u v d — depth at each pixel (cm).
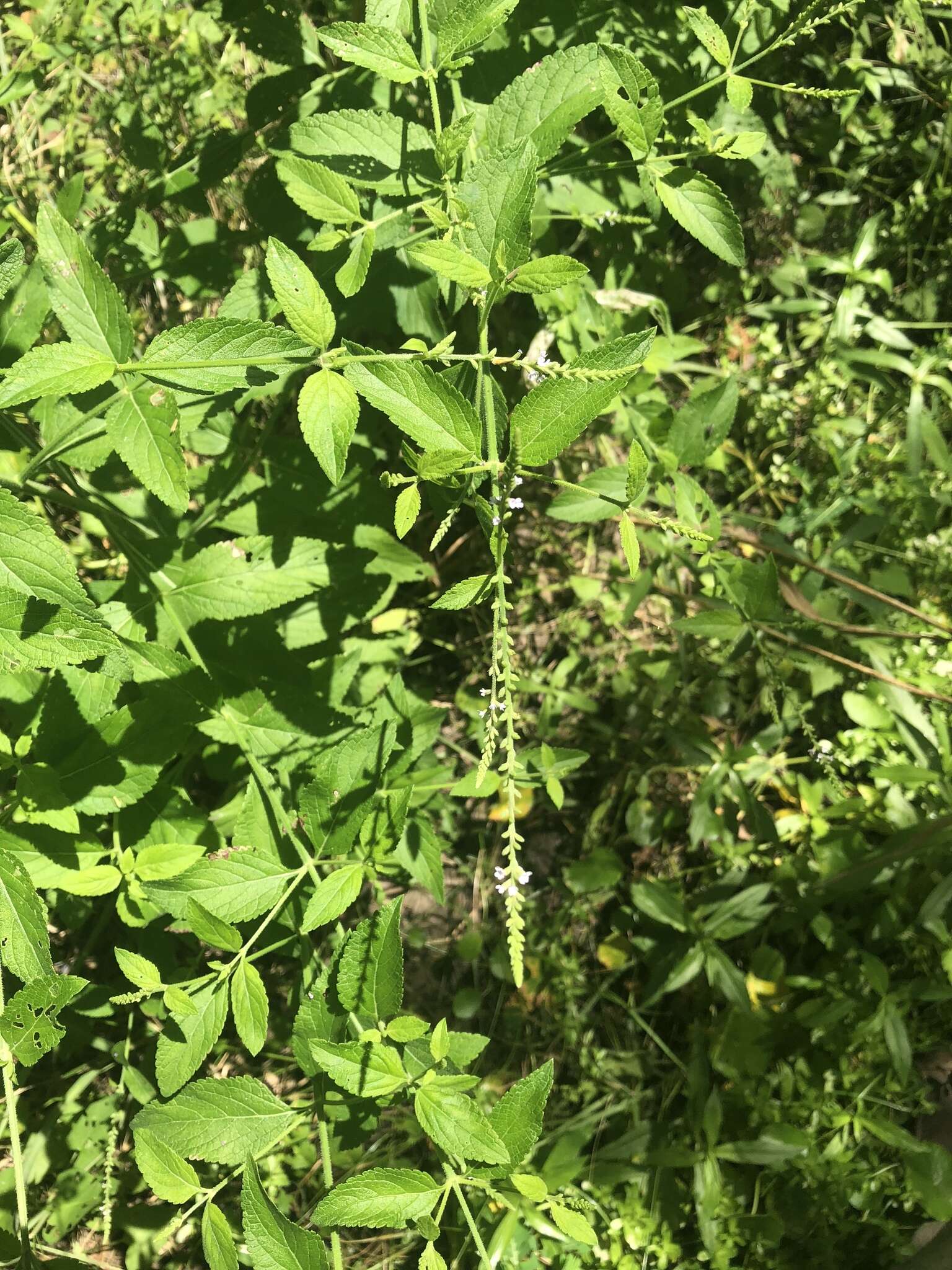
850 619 316
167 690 198
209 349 159
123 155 283
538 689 309
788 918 287
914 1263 250
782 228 345
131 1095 273
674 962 288
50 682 184
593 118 267
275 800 196
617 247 280
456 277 151
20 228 287
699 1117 273
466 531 322
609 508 238
